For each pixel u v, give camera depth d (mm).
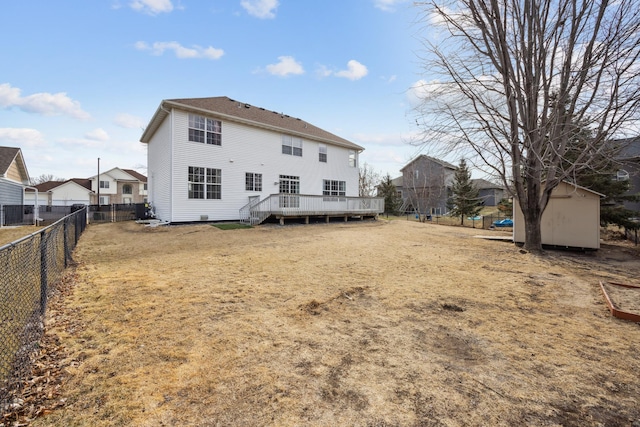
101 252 7512
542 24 7695
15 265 3346
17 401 1931
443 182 29188
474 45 8398
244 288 4602
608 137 7203
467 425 1784
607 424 1815
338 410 1904
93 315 3457
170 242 9156
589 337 3070
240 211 15523
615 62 6836
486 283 5125
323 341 2904
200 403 1964
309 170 18906
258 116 17312
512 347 2838
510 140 8078
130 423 1770
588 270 6285
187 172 13703
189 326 3193
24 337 2791
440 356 2648
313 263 6453
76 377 2238
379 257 7262
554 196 9438
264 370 2371
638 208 16688
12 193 17141
